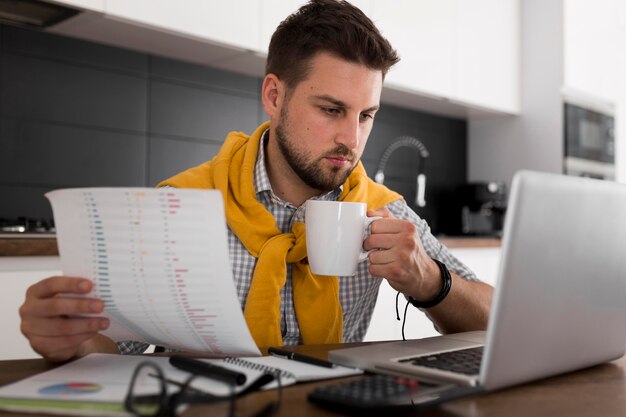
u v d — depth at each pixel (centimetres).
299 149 113
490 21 344
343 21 109
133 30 222
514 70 360
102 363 78
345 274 93
